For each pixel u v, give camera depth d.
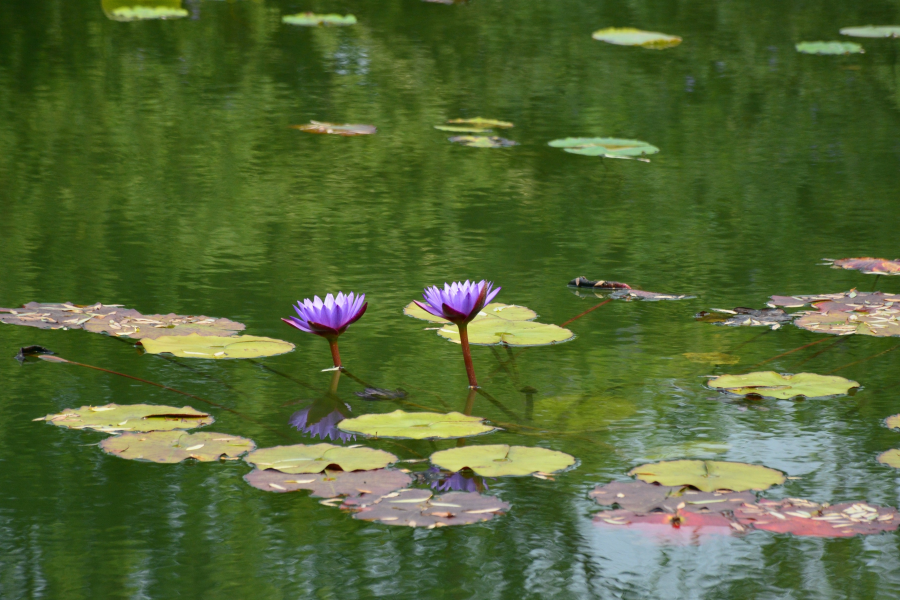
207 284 6.11
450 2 18.81
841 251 7.07
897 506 3.57
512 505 3.64
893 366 5.04
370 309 5.77
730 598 3.11
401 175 8.95
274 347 5.11
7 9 16.16
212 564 3.26
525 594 3.12
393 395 4.59
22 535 3.39
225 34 15.21
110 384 4.66
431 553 3.37
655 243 7.22
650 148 9.97
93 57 13.31
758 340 5.41
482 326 5.54
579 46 15.43
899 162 9.67
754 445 4.14
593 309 5.88
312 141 9.98
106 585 3.11
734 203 8.32
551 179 8.98
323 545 3.39
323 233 7.27
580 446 4.10
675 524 3.44
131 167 8.85
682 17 18.20
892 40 16.59
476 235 7.33
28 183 8.25
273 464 3.77
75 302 5.73
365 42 15.11
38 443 4.07
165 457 3.81
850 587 3.18
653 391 4.72
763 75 13.73
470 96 12.22
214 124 10.45
